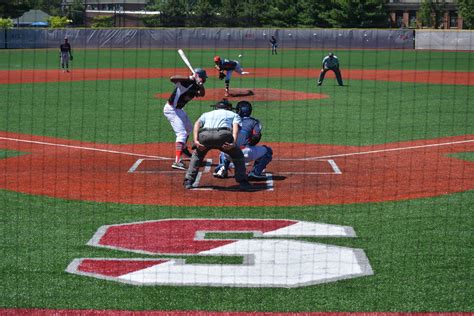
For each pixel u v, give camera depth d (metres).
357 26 122.88
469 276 11.81
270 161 19.25
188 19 109.38
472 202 16.45
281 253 12.96
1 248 13.16
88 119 29.84
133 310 10.53
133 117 30.52
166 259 12.66
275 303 10.77
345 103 35.56
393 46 94.00
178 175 19.34
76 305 10.71
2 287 11.36
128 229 14.40
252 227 14.56
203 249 13.20
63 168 20.25
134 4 176.75
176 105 20.08
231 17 119.06
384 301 10.82
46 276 11.82
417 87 43.91
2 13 132.50
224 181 18.62
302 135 25.88
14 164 20.80
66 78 50.66
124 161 21.27
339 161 21.19
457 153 22.48
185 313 10.42
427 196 17.02
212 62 68.56
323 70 44.91
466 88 43.09
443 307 10.62
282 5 125.94
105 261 12.54
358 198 16.84
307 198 16.84
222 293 11.16
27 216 15.29
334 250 13.11
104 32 93.81
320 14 124.19
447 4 138.62
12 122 28.94
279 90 42.06
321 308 10.59
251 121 18.27
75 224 14.73
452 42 92.44
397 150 22.95
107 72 56.56
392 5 142.62
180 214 15.52
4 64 65.00
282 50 90.12
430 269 12.12
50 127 27.72
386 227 14.52
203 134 17.33
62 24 119.38
